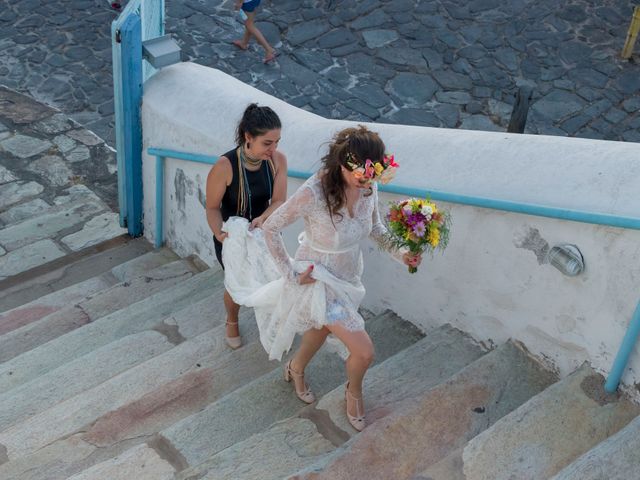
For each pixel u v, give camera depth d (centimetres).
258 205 420
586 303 372
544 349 401
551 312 390
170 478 361
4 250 736
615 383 364
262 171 410
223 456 360
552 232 375
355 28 1188
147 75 624
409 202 348
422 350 433
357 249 364
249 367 451
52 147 932
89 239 750
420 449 353
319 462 344
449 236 424
